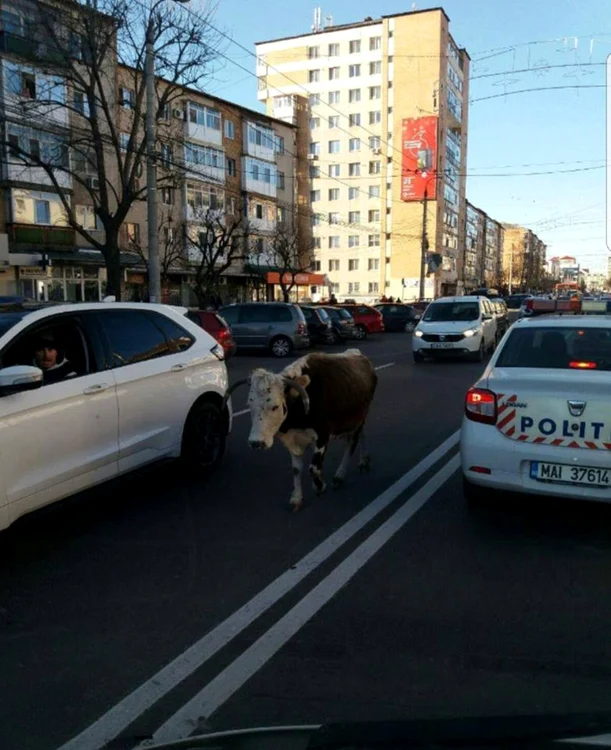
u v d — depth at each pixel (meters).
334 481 6.54
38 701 3.08
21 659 3.45
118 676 3.28
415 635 3.66
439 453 7.90
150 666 3.37
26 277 32.16
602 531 5.25
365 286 70.44
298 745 1.98
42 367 5.14
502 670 3.30
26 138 29.97
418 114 65.69
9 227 31.06
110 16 20.92
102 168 22.95
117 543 5.09
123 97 31.67
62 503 5.38
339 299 71.31
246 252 45.00
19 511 4.61
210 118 43.59
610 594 4.16
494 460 5.07
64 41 22.47
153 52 17.69
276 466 7.42
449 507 5.87
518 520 5.50
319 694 3.11
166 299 35.38
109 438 5.46
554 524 5.40
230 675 3.28
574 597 4.12
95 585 4.34
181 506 5.98
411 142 61.12
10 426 4.51
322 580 4.38
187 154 41.38
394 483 6.67
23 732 2.86
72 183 33.91
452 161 73.12
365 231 69.94
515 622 3.80
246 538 5.16
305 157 71.38
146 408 5.91
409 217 67.19
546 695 3.08
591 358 5.65
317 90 70.69
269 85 72.44
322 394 5.76
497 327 22.47
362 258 70.38
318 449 5.88
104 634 3.70
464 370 16.97
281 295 55.12
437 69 64.75
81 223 34.66
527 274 126.94
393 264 68.56
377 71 68.12
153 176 17.84
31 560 4.77
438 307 20.16
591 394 4.81
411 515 5.66
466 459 5.25
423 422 9.91
